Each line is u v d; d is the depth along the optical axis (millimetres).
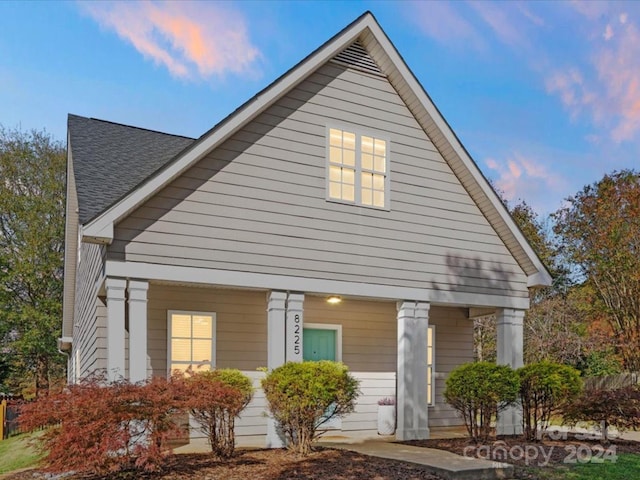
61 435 5973
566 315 22422
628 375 18719
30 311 25125
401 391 10312
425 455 8141
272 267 9203
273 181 9414
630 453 9148
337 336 11789
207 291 10352
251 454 8062
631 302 21344
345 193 10203
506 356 11562
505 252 11883
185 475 6574
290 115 9758
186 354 10023
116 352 7875
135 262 8109
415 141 11094
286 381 7930
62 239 27016
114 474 6551
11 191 26453
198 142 8578
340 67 10422
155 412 6285
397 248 10531
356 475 6805
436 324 13141
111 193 8773
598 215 22344
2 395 22656
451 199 11336
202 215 8711
